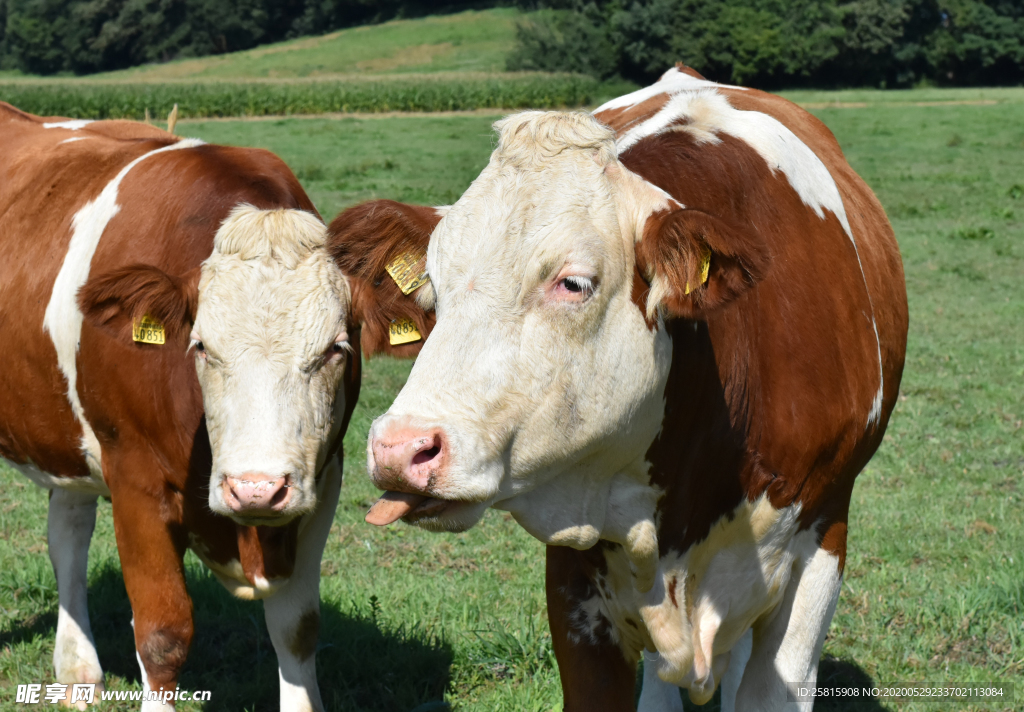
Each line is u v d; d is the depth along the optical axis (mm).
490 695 4250
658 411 2506
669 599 2748
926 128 31219
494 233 2262
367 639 4668
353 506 6324
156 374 3609
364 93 41906
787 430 2877
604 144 2396
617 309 2316
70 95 40062
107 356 3738
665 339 2441
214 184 3930
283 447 3250
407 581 5238
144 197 4027
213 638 4840
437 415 2145
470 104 43844
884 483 6594
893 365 3557
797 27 65875
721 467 2766
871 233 3604
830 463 3012
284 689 3865
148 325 3477
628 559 2689
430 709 4125
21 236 4367
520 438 2238
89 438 3998
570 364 2252
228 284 3418
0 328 4254
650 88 4016
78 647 4359
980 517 6012
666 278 2287
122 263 3908
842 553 3197
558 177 2324
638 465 2543
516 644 4543
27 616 4992
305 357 3381
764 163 3078
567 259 2229
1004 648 4562
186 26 99438
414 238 2797
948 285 12242
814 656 3160
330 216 15250
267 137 29250
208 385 3381
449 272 2275
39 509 6203
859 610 4910
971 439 7344
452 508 2186
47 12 99438
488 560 5570
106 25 96625
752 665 3186
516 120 2432
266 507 3162
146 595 3648
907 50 67062
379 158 23609
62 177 4422
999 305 11266
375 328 3516
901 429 7582
